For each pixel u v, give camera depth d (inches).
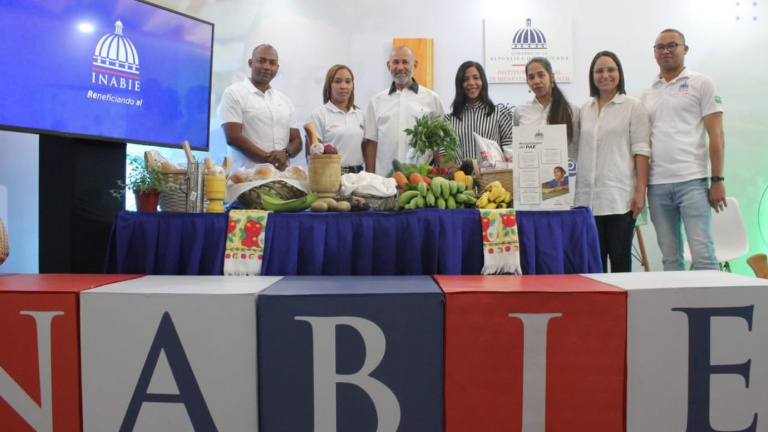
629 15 175.0
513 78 175.8
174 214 73.0
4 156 150.7
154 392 52.0
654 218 121.3
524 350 52.5
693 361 53.5
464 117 130.3
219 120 173.9
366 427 52.1
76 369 52.6
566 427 52.8
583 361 52.7
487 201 78.2
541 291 52.7
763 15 174.1
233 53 174.2
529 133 76.5
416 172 87.1
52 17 90.7
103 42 96.7
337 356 51.8
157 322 52.0
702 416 53.6
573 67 175.9
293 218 72.9
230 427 52.1
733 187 176.6
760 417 53.9
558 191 75.9
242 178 81.4
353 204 77.2
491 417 52.4
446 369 52.2
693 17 174.4
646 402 53.2
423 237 73.3
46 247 95.3
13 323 52.9
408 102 144.9
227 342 51.9
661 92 120.3
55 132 91.4
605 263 120.0
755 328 54.0
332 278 63.5
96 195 99.0
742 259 177.2
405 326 52.1
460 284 57.6
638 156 115.0
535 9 175.5
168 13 105.5
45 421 52.7
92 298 52.4
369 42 175.6
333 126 149.9
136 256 73.0
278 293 52.2
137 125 101.8
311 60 175.5
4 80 85.9
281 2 174.9
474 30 175.9
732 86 175.0
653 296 53.2
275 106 145.7
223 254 72.4
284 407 51.8
